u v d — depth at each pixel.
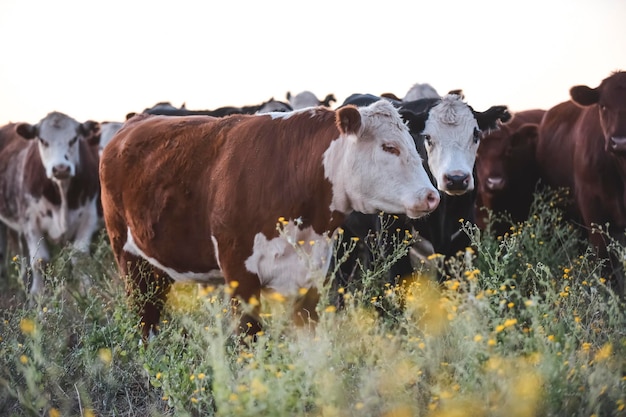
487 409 6.87
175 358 9.14
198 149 10.78
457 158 12.56
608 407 7.31
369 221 13.00
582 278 12.36
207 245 10.66
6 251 19.09
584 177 15.20
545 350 7.27
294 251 10.12
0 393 9.02
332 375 7.12
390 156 9.87
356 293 10.05
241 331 10.02
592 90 14.80
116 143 11.98
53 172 16.67
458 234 13.21
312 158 10.08
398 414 6.99
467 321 7.68
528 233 13.87
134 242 11.64
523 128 16.62
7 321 10.81
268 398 7.08
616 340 8.33
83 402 9.01
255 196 10.15
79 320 11.17
